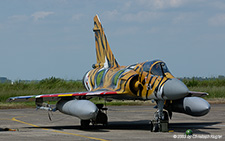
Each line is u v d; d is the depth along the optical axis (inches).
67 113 913.5
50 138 746.2
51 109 933.2
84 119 861.8
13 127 973.2
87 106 847.7
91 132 860.6
